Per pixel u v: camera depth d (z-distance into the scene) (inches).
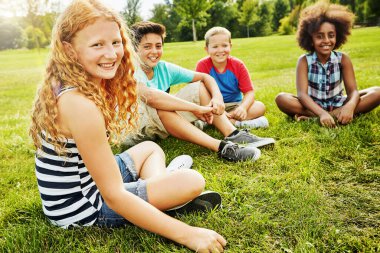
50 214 76.7
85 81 67.9
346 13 155.7
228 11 2571.4
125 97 84.8
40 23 1477.6
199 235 70.7
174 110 118.4
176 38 2487.7
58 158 71.2
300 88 156.3
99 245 73.8
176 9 1843.0
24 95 365.7
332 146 117.8
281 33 2421.3
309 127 140.9
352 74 155.3
